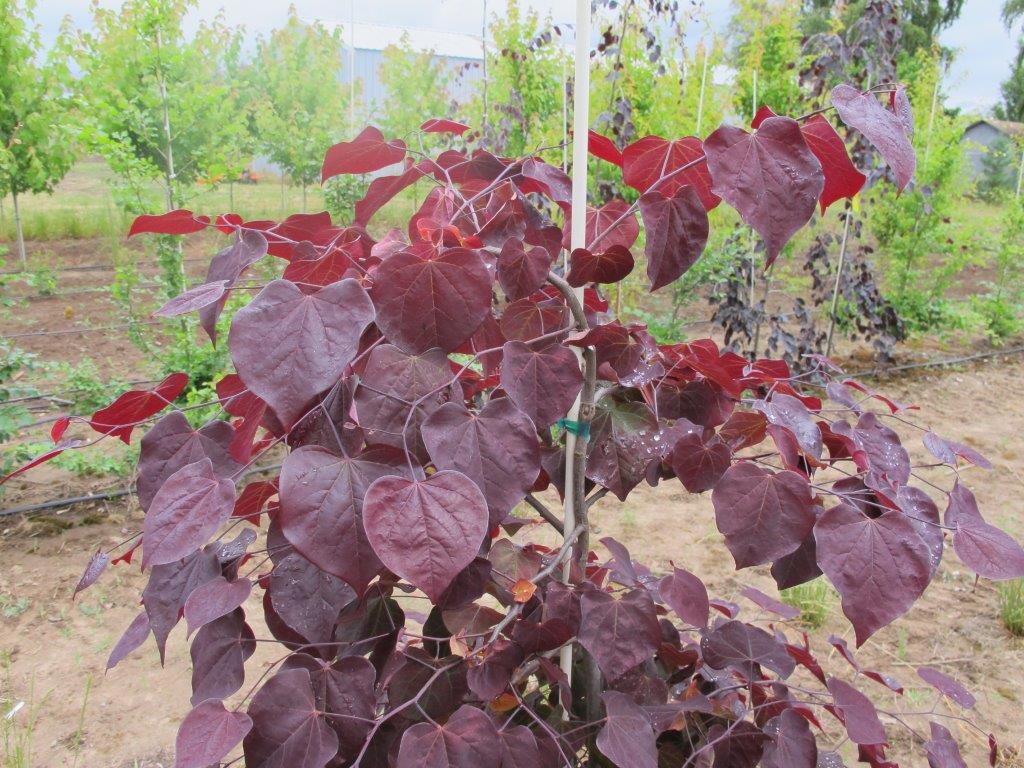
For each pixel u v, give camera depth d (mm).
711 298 5863
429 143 7328
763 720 1270
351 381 932
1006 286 10133
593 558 1574
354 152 1199
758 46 7133
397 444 897
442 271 891
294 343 774
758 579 3379
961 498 1102
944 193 7512
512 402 933
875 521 947
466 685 1135
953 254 7738
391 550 761
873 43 5738
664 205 969
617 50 5395
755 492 1025
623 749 1007
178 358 5008
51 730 2471
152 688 2701
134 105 5270
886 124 836
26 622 3047
